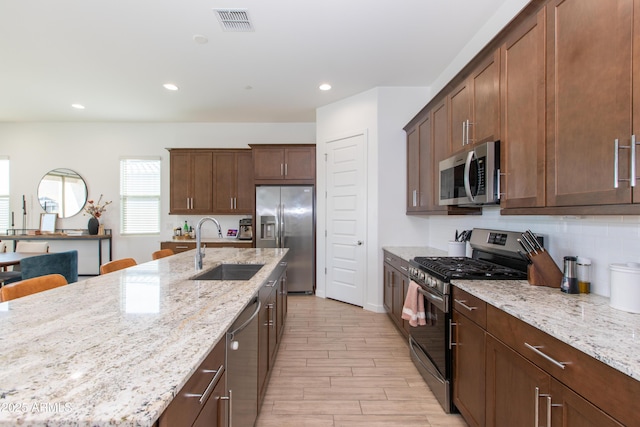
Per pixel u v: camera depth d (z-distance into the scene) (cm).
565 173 128
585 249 154
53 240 512
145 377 71
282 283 288
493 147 178
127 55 295
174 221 529
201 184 497
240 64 314
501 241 211
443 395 186
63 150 525
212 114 480
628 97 100
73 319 109
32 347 86
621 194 103
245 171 498
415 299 217
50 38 264
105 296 141
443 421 177
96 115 484
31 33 256
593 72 114
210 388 97
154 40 269
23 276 301
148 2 219
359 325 326
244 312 138
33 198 523
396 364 244
